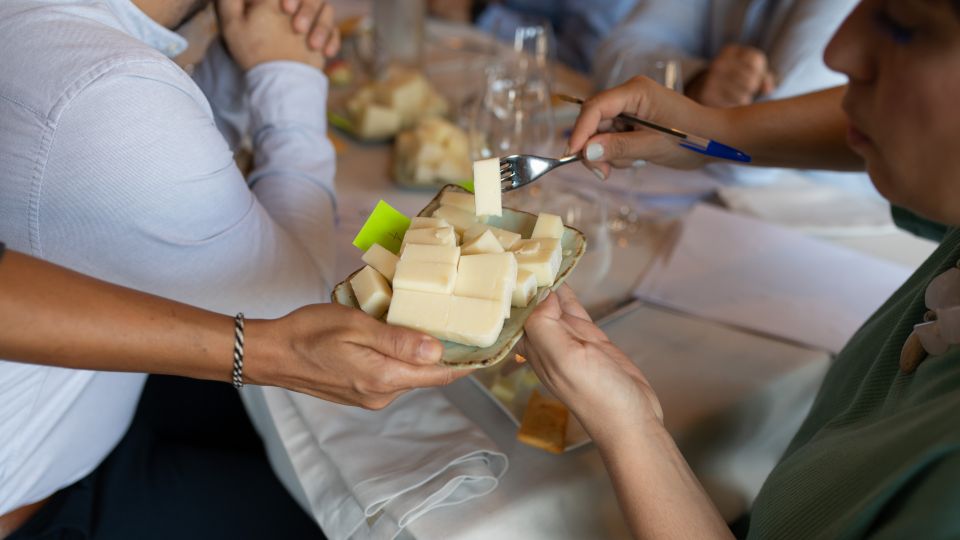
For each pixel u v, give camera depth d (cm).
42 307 63
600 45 217
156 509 116
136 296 69
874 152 64
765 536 72
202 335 70
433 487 81
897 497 58
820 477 69
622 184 153
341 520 87
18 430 93
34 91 77
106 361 68
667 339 110
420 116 172
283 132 119
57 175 79
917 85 56
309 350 70
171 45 100
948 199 59
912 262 133
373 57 198
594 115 107
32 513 108
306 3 120
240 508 119
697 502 73
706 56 221
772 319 114
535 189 141
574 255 82
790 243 133
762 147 116
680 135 100
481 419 96
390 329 68
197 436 138
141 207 82
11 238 84
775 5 196
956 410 57
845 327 113
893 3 57
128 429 127
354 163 161
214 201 87
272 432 113
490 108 132
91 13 83
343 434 91
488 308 70
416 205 144
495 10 283
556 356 74
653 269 126
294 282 100
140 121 79
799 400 106
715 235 135
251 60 121
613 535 84
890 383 76
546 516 84
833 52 62
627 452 74
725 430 99
